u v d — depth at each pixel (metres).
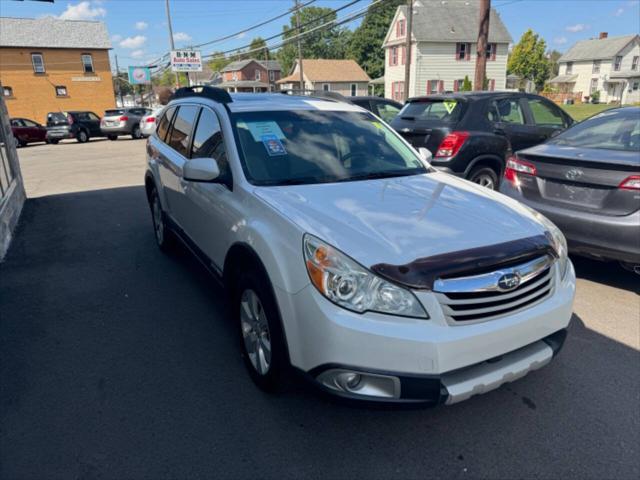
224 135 3.55
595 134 4.81
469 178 6.75
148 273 5.02
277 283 2.52
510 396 2.94
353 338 2.22
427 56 37.50
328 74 53.38
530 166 4.60
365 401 2.27
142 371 3.24
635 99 57.38
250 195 3.04
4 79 35.81
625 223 3.88
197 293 4.50
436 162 6.66
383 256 2.29
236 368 3.26
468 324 2.29
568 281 2.75
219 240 3.39
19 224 7.21
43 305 4.29
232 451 2.51
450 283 2.26
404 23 37.94
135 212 7.79
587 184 4.13
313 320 2.32
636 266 4.00
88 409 2.85
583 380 3.08
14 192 7.68
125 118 25.12
